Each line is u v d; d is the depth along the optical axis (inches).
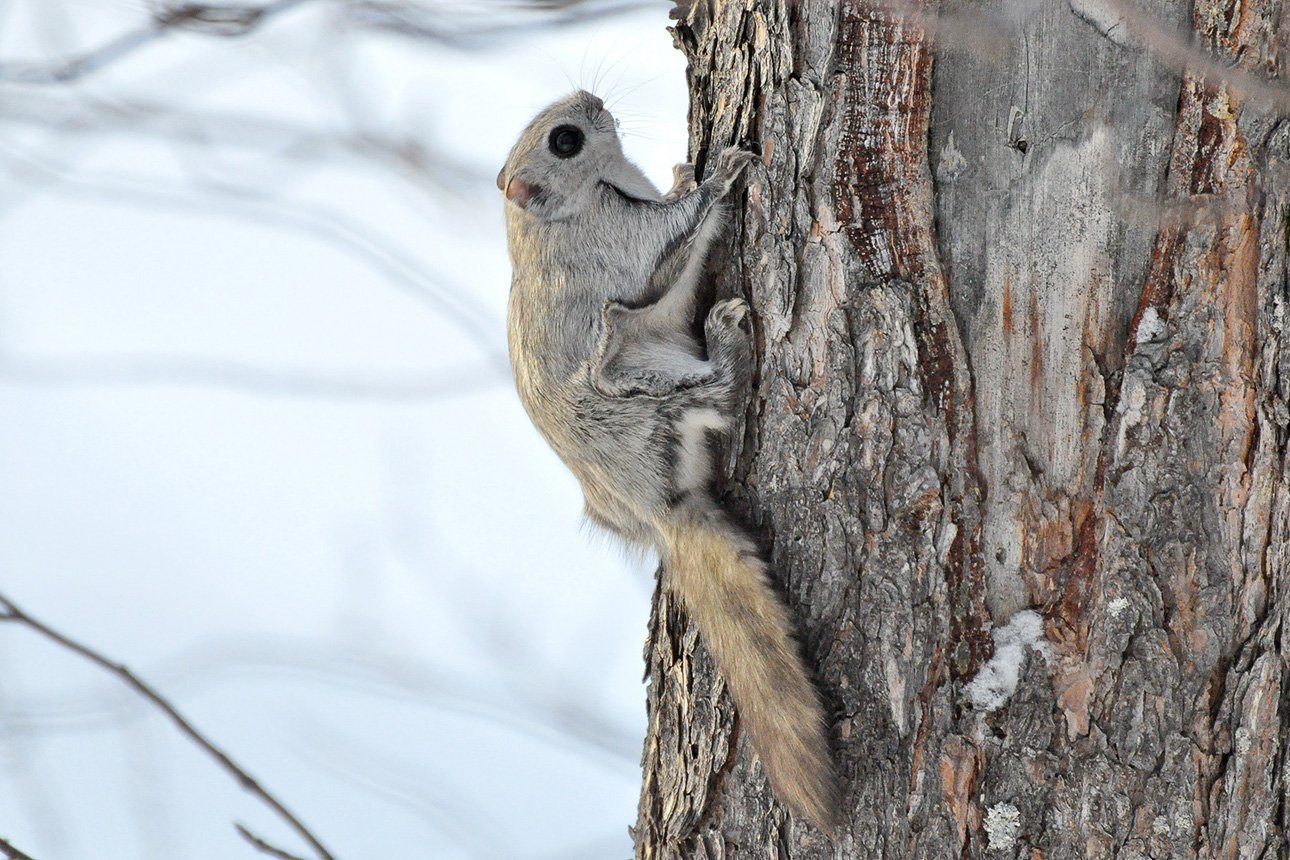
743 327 298.8
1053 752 258.4
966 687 262.2
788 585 283.3
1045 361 261.1
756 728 283.1
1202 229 252.1
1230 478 252.8
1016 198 262.4
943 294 267.7
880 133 273.0
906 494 267.9
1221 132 250.7
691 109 335.0
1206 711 253.3
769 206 292.8
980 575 263.6
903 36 269.0
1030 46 259.8
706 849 297.4
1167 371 255.0
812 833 276.8
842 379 276.7
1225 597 253.1
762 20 297.6
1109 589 256.2
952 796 261.6
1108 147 256.1
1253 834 253.0
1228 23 248.7
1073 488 259.4
